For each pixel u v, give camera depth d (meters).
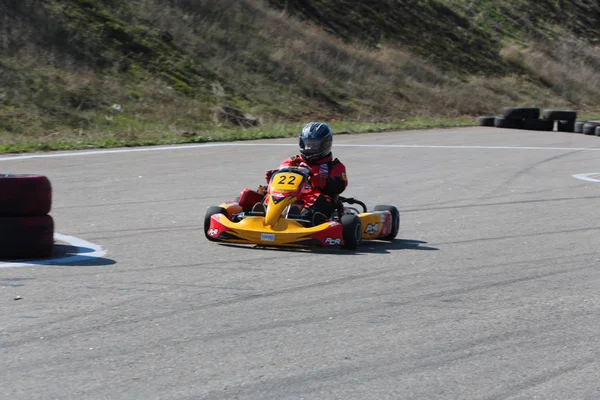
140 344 7.72
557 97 61.66
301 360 7.38
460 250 12.96
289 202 12.59
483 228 15.20
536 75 63.66
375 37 57.28
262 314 8.82
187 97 39.78
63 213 15.69
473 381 6.95
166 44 43.19
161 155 26.14
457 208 17.69
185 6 47.44
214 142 30.92
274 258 11.85
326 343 7.88
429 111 50.66
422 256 12.37
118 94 37.00
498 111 54.75
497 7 72.19
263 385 6.75
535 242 13.79
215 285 10.07
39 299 9.20
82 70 37.44
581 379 7.05
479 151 30.31
